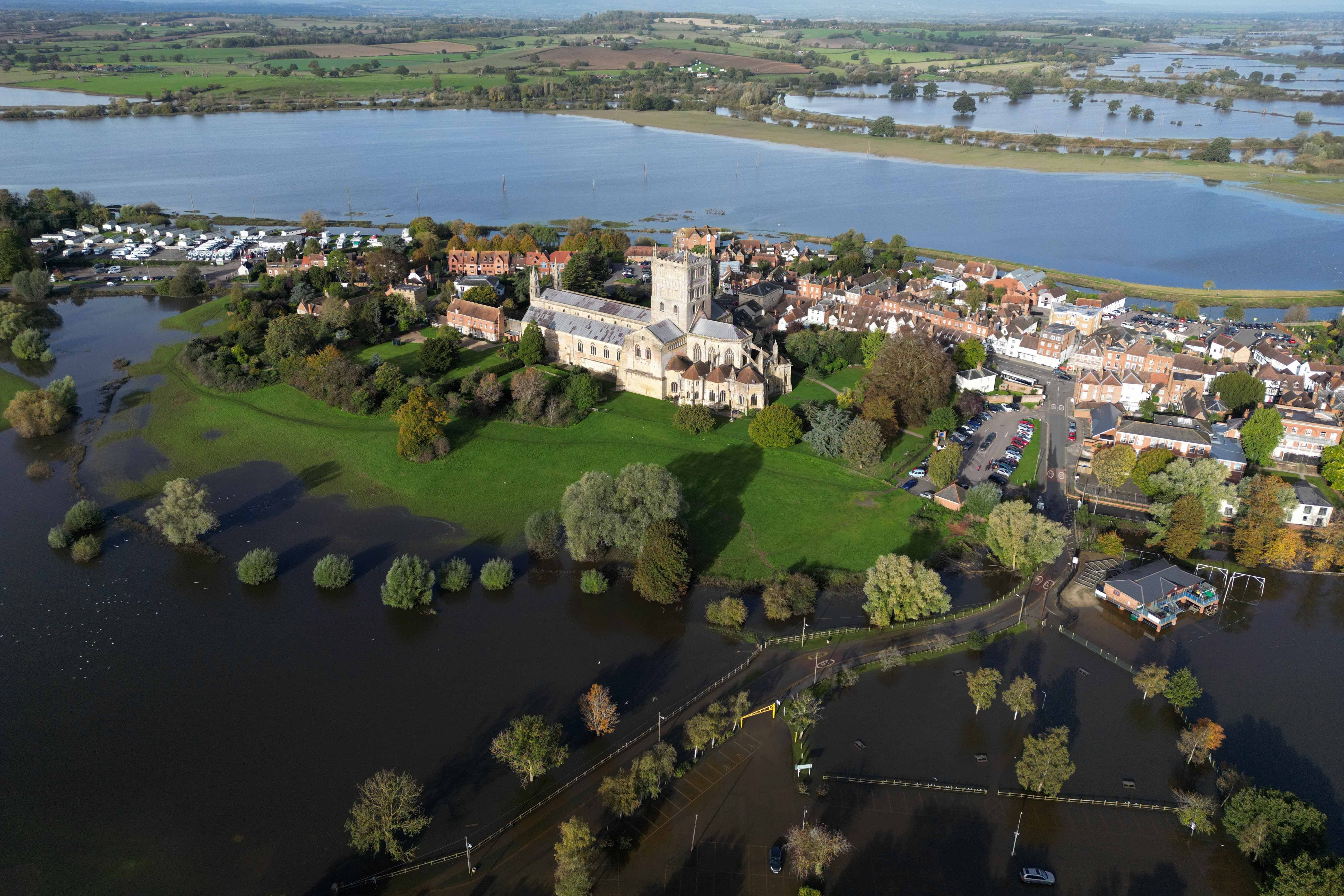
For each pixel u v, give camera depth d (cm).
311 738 12681
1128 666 14138
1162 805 11719
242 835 11162
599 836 11175
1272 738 12762
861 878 10619
